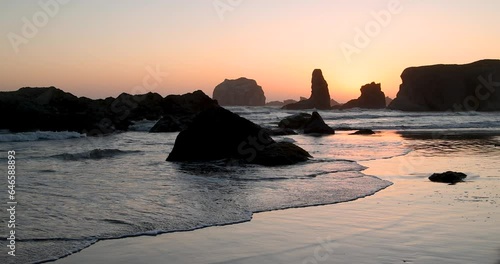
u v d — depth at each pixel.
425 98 116.38
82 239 7.37
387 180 13.75
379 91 150.12
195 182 13.12
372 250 6.94
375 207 9.96
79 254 6.69
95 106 49.72
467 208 9.82
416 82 118.44
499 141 29.34
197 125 19.14
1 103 37.59
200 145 18.77
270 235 7.81
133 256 6.64
